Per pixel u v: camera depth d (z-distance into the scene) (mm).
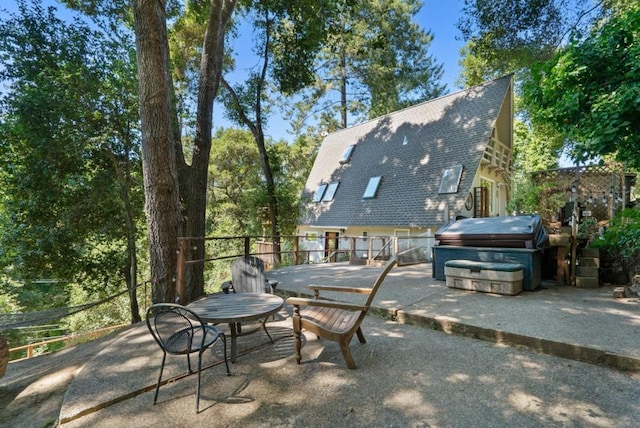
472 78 18875
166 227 4629
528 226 4742
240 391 2264
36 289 10531
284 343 3104
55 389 2619
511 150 12812
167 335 2385
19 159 7375
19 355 10844
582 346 2561
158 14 4645
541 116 4691
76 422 1975
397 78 17562
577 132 4188
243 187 20562
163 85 4656
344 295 4602
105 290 9906
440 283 5281
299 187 19594
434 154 11867
